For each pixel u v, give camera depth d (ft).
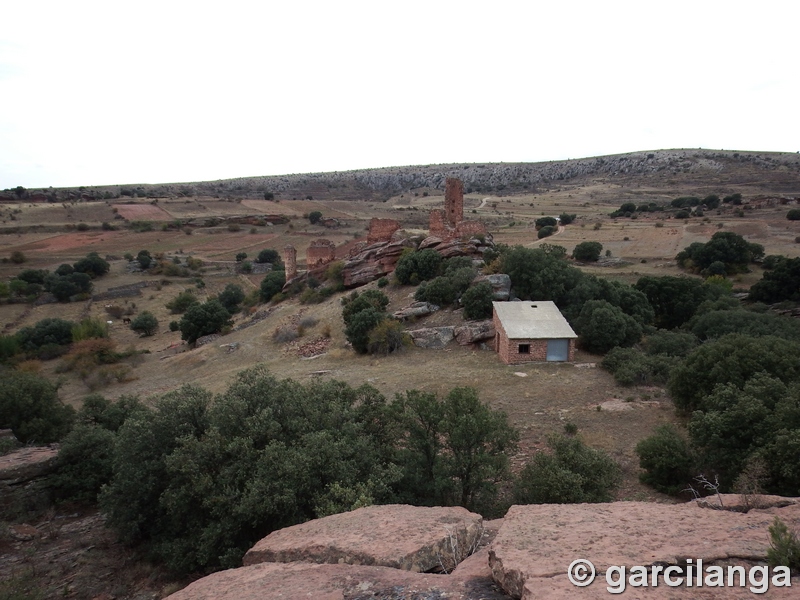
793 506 23.93
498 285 139.33
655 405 85.20
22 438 79.87
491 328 127.65
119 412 87.61
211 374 149.07
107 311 285.84
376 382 107.65
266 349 163.02
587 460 51.80
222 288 333.42
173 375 160.86
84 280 311.47
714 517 22.94
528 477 51.67
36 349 214.48
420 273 168.45
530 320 118.62
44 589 45.27
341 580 20.66
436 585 19.85
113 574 48.11
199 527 46.78
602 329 118.83
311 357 143.54
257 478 43.98
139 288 327.06
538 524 22.85
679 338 118.62
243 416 52.90
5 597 42.01
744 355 74.64
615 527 22.13
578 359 116.67
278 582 20.98
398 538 24.22
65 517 60.64
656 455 59.72
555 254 180.34
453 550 23.63
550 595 16.46
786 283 190.70
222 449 49.37
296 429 51.85
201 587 21.86
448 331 133.59
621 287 154.92
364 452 49.96
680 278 180.34
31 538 54.90
